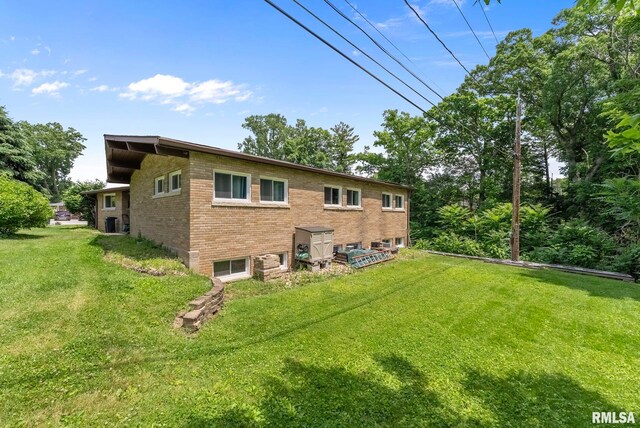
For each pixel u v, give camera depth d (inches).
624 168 572.1
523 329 200.8
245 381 125.4
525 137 800.9
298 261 373.1
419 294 276.7
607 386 136.6
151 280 227.3
